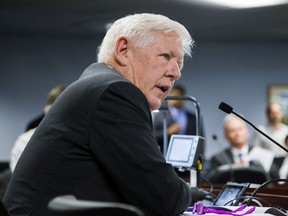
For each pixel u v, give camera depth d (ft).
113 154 8.68
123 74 9.83
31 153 9.08
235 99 54.24
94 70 9.75
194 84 54.03
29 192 8.84
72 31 50.39
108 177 8.87
